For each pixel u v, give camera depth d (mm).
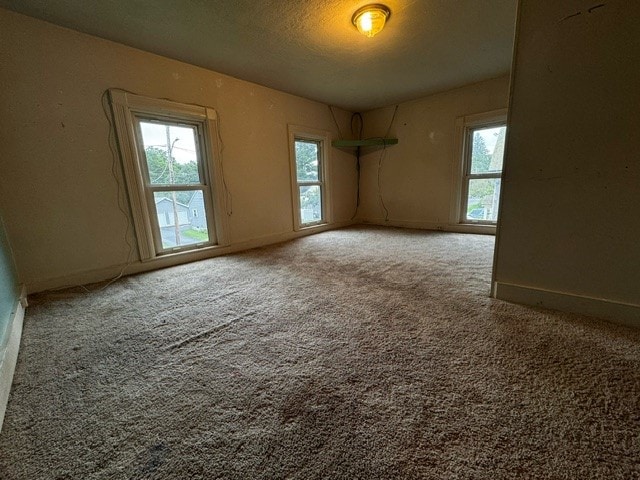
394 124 4410
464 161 3848
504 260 1636
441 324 1406
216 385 1019
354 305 1669
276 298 1821
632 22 1127
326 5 1842
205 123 2834
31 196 1938
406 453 726
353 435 786
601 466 675
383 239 3664
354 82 3309
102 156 2215
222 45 2324
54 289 2059
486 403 886
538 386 954
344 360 1141
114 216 2318
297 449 750
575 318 1409
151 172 2547
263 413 880
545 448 727
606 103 1229
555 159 1385
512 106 1453
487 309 1555
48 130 1969
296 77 3092
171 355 1216
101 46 2145
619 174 1252
